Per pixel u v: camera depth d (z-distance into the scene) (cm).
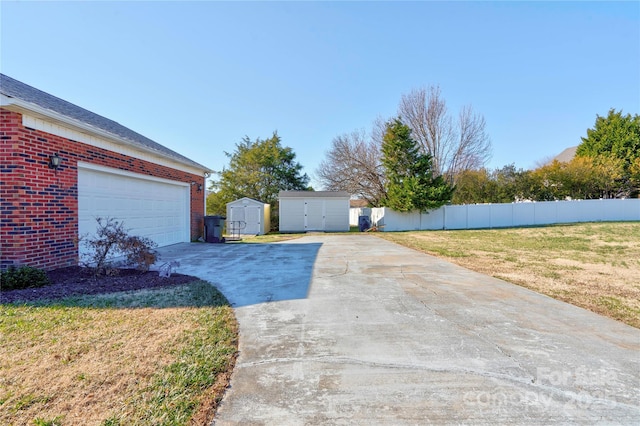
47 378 228
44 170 586
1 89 556
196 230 1273
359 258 814
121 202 823
